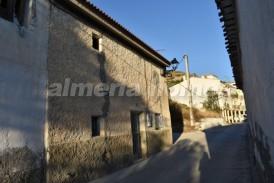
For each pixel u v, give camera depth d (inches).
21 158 206.5
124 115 372.2
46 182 227.1
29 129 217.3
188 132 892.6
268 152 109.2
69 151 257.6
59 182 240.2
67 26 278.4
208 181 256.7
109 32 357.1
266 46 81.0
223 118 1593.3
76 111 274.8
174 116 1074.7
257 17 92.7
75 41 288.2
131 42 402.6
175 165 347.3
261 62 97.3
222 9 197.0
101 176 299.7
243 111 2009.1
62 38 268.7
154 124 483.8
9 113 200.1
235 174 276.1
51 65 249.4
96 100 312.0
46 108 237.5
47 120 236.2
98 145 303.4
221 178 264.2
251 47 130.3
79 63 289.4
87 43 308.8
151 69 500.7
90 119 295.9
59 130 248.8
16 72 209.8
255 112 175.6
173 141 623.5
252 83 166.2
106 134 323.0
